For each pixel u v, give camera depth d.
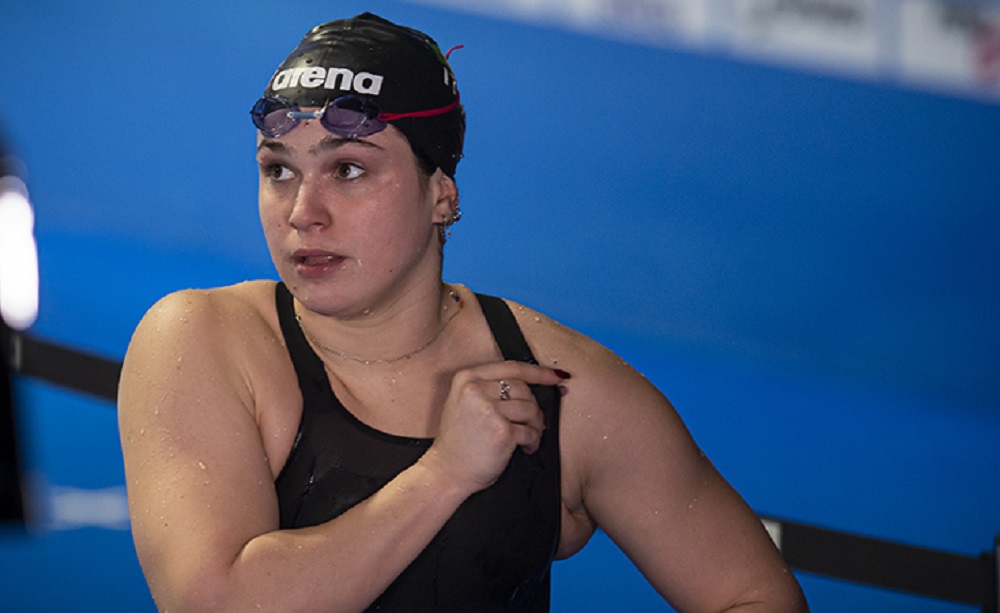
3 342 9.65
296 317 5.80
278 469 5.45
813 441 19.39
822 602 13.84
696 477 6.09
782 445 19.03
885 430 20.39
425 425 5.67
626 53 29.89
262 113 5.25
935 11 30.05
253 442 5.32
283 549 5.00
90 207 24.67
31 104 26.80
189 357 5.41
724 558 5.98
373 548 5.05
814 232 27.77
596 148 28.91
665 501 5.98
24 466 12.23
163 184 25.80
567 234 26.47
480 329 6.04
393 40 5.48
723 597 5.92
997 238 27.69
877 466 18.58
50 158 25.73
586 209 27.30
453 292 6.16
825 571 7.25
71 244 23.17
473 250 25.67
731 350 23.48
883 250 27.30
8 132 25.81
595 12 29.89
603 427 5.92
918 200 28.89
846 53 30.00
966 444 20.11
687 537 5.98
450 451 5.24
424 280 5.74
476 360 5.94
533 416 5.34
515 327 6.08
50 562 12.82
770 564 6.03
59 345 9.27
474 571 5.46
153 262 23.12
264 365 5.54
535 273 25.22
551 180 27.86
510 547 5.52
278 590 4.92
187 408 5.29
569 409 5.88
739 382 21.86
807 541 7.27
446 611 5.44
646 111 29.56
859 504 16.91
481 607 5.51
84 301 20.95
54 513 13.94
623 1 29.95
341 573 5.00
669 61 29.77
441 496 5.20
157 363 5.44
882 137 29.62
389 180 5.35
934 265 27.20
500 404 5.24
